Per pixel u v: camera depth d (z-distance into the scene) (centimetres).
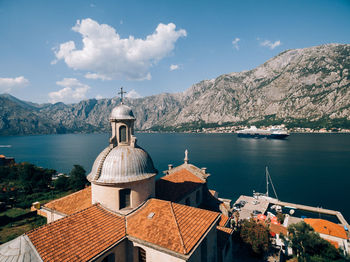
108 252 1805
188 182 3616
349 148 19375
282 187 9481
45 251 1576
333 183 9800
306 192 8806
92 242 1802
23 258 1487
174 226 1972
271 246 4128
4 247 1570
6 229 4678
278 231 4859
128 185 2314
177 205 2322
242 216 6562
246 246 3800
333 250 3597
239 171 12425
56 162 16312
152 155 18912
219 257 2633
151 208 2289
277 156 16662
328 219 6625
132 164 2391
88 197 2923
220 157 16988
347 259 3541
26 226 4847
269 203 7775
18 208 6072
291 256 3869
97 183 2302
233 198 8506
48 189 8350
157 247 1795
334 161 14212
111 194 2309
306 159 15162
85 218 2055
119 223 2138
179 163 15012
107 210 2308
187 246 1755
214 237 2333
